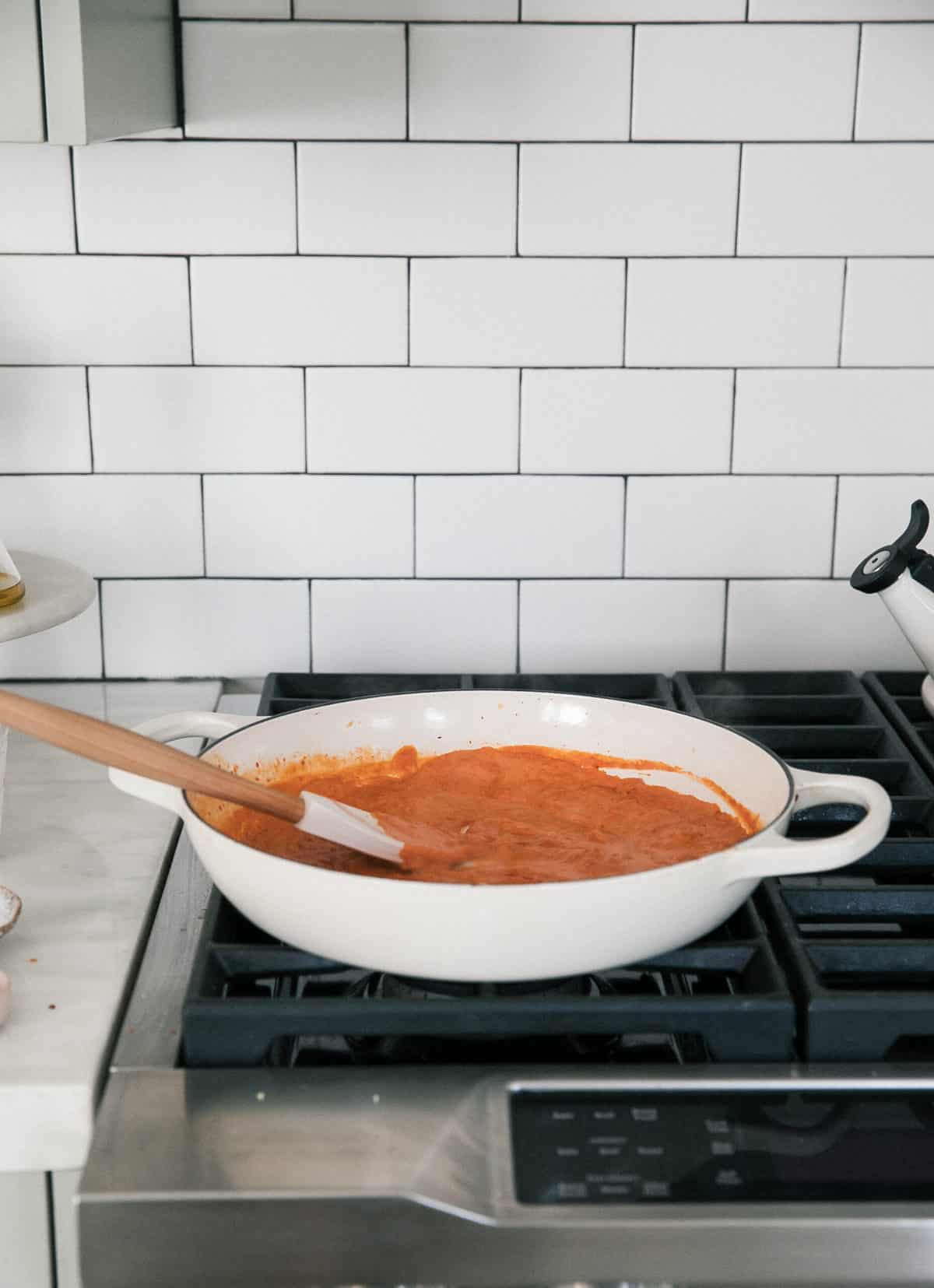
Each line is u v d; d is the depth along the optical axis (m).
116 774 0.83
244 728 0.94
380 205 1.19
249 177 1.18
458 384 1.23
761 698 1.18
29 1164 0.73
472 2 1.15
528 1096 0.71
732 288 1.22
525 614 1.29
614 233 1.20
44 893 0.92
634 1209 0.64
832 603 1.29
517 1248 0.64
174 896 0.93
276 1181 0.65
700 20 1.16
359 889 0.70
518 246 1.20
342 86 1.16
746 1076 0.72
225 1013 0.73
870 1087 0.71
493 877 0.80
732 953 0.79
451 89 1.17
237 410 1.23
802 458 1.26
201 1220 0.64
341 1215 0.64
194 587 1.28
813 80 1.17
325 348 1.22
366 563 1.27
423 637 1.29
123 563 1.27
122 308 1.21
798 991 0.77
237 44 1.15
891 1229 0.64
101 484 1.25
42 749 1.18
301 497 1.26
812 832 1.00
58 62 0.81
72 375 1.22
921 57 1.17
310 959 0.78
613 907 0.70
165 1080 0.72
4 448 1.24
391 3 1.15
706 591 1.29
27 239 1.19
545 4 1.15
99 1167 0.66
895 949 0.80
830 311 1.22
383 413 1.24
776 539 1.28
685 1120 0.70
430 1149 0.67
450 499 1.26
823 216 1.20
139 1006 0.80
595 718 1.02
